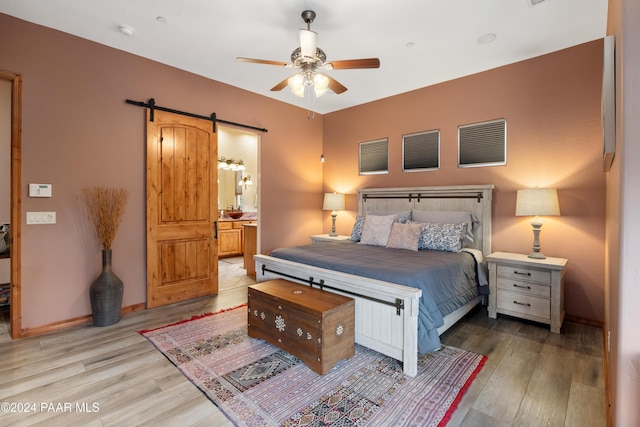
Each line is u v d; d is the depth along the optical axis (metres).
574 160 3.29
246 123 4.58
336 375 2.25
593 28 2.93
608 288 2.42
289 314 2.41
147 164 3.56
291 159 5.27
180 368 2.33
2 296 3.68
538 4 2.56
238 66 3.78
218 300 3.97
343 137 5.50
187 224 3.92
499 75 3.77
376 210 4.79
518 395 2.02
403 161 4.70
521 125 3.62
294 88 2.95
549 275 3.00
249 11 2.69
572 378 2.21
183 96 3.88
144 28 2.97
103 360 2.45
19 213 2.81
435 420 1.79
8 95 4.02
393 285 2.34
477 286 3.38
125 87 3.41
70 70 3.07
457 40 3.15
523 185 3.61
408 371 2.23
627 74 1.14
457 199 4.04
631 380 1.17
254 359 2.47
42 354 2.54
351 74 4.00
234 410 1.87
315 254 3.30
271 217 5.01
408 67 3.78
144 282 3.61
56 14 2.74
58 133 3.01
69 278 3.10
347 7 2.62
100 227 3.18
